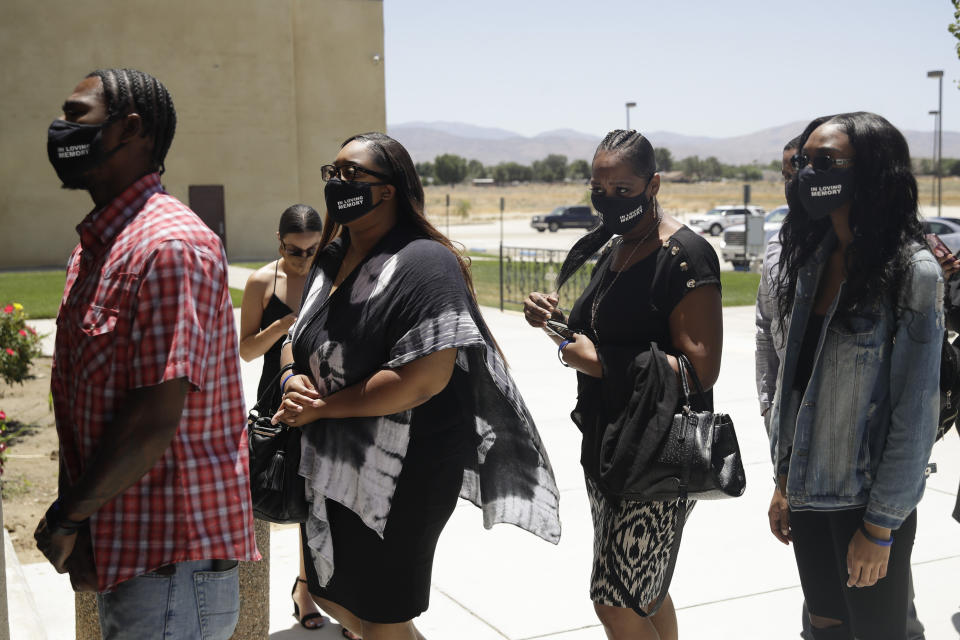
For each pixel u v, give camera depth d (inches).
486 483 112.6
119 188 83.4
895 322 93.5
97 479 77.2
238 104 1289.4
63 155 81.1
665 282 109.3
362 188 100.9
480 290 718.5
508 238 1972.2
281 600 164.4
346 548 102.7
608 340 114.1
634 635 113.6
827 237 102.6
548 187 6402.6
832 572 113.3
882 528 94.3
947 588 164.9
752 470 236.7
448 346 95.3
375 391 96.9
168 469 82.2
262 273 155.1
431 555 106.6
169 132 85.3
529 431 108.8
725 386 343.9
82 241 82.9
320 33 1341.0
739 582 169.5
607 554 112.0
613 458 106.9
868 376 95.2
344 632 150.0
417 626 152.9
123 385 79.2
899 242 92.4
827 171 95.0
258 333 154.9
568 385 347.9
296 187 1328.7
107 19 1221.7
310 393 100.5
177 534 82.5
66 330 82.7
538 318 120.5
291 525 207.9
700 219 1835.6
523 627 152.3
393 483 99.2
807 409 99.7
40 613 159.3
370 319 99.0
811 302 103.5
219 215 1296.8
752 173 6766.7
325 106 1355.8
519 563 180.1
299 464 104.7
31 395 358.9
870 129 94.3
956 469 236.8
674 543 112.0
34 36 1195.9
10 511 219.3
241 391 87.7
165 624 84.7
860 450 96.9
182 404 78.7
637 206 109.5
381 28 1366.9
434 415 104.6
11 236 1211.2
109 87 81.4
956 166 6245.1
